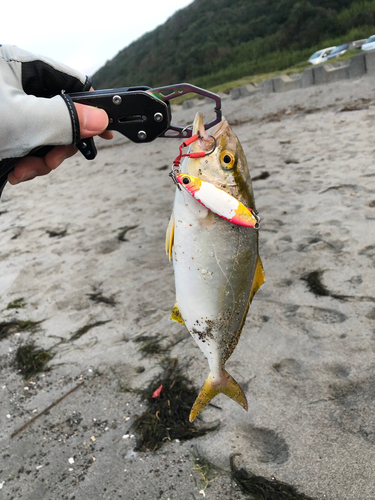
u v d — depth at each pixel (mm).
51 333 704
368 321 564
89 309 745
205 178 275
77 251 988
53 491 436
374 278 645
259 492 389
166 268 821
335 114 1779
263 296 663
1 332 733
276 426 453
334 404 462
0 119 235
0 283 911
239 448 438
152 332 648
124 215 1162
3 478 463
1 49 260
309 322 586
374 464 392
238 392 313
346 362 510
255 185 1162
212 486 406
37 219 1317
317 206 921
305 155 1332
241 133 1959
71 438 497
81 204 1379
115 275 835
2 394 593
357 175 1040
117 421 508
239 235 284
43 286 858
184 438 465
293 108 2127
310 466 404
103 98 272
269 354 549
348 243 749
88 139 289
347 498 371
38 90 280
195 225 278
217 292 288
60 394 569
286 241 806
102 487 429
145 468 440
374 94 1906
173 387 533
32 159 299
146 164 1803
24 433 517
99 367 603
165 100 278
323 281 665
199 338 302
